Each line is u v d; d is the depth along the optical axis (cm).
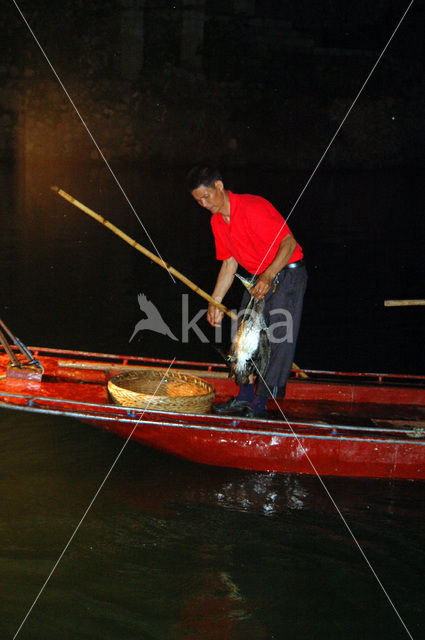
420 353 729
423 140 2489
